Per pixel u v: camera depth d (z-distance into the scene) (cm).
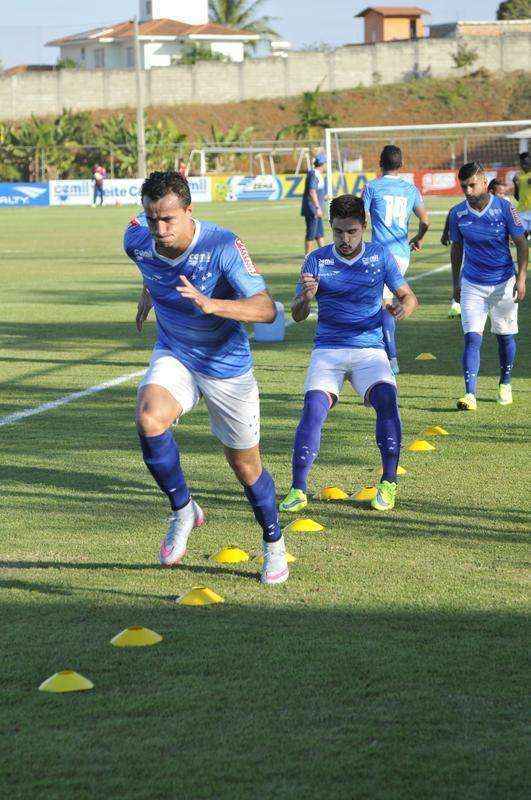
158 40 10675
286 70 9694
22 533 779
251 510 840
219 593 656
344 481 926
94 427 1140
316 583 671
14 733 474
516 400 1267
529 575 682
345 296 862
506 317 1214
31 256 3406
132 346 1714
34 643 575
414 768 442
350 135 8769
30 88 9194
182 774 438
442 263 3080
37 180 7962
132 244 645
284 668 540
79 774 439
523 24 10844
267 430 1120
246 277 637
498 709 495
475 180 1166
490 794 423
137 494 884
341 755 452
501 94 9319
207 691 514
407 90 9431
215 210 6075
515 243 1179
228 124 9325
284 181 7481
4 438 1089
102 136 8131
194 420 1177
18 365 1541
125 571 698
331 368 870
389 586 664
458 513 823
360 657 554
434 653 559
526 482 909
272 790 426
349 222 836
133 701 504
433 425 1140
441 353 1612
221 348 666
